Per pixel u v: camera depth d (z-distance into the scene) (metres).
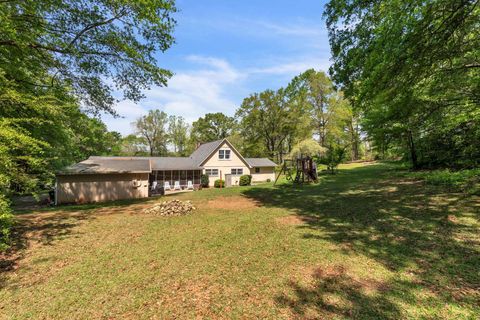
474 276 3.44
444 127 11.08
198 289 3.61
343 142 34.34
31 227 7.28
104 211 10.20
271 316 2.92
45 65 7.85
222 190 16.44
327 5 9.71
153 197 15.65
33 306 3.29
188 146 48.34
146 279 3.96
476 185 8.14
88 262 4.69
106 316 3.04
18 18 6.08
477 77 6.55
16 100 5.85
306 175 17.94
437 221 5.76
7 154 4.83
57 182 14.23
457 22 4.38
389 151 18.53
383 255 4.38
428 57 4.99
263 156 38.31
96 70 8.81
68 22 7.24
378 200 8.70
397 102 7.86
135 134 43.72
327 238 5.49
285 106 34.19
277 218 7.70
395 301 3.04
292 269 4.10
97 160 19.00
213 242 5.62
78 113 9.80
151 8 6.94
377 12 6.54
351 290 3.37
